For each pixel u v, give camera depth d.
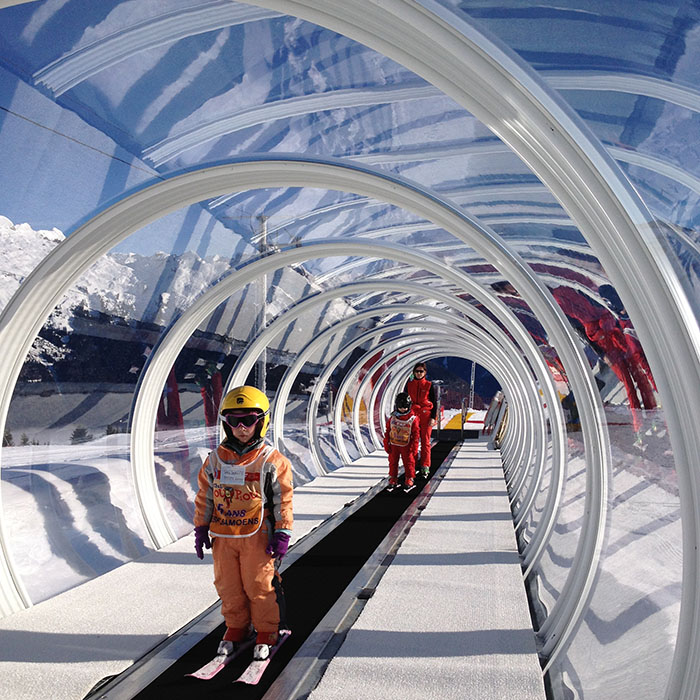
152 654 4.36
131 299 6.34
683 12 2.02
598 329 5.97
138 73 3.69
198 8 3.07
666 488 4.48
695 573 2.61
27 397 5.58
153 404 7.46
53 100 3.88
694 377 2.66
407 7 2.68
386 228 7.27
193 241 6.57
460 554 7.18
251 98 4.09
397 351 20.11
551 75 2.77
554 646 4.60
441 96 3.90
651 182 2.86
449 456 18.23
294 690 3.88
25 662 4.15
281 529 4.24
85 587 5.74
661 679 3.18
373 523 8.79
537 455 9.94
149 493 7.38
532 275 5.82
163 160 4.95
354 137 4.68
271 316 9.92
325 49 3.42
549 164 3.16
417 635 4.79
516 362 11.29
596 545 5.01
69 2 3.01
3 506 5.39
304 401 14.26
